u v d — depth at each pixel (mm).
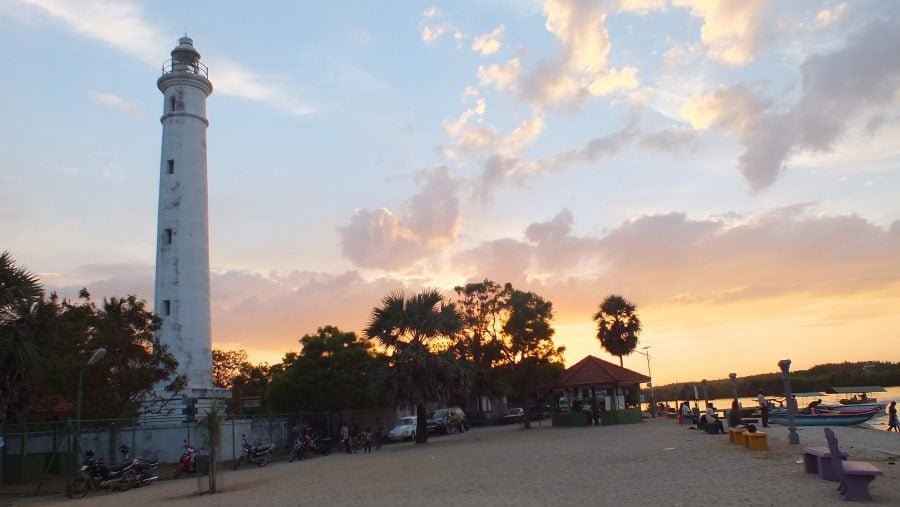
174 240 40375
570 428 43469
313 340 47438
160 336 38969
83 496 22562
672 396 78938
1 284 25344
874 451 19031
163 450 34938
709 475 15766
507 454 25688
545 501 13477
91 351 29188
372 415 48875
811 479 14039
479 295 50750
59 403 34594
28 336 25656
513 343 47719
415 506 13930
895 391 90750
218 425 21547
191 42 44281
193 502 17891
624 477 16438
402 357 37531
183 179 41219
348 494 16844
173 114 42031
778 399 60156
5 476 27406
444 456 27156
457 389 38906
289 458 33875
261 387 68188
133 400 32469
